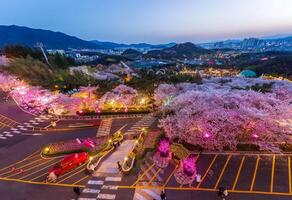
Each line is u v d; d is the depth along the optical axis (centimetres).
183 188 2877
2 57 9981
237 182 2905
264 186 2802
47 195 2934
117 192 2900
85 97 6244
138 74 9538
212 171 3141
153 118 5231
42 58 11812
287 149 3450
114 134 4416
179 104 4122
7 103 6619
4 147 4228
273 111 3528
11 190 3062
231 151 3550
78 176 3272
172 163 3394
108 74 10662
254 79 6906
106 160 3625
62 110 5862
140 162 3438
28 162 3706
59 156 3834
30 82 7781
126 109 5650
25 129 4988
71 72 9581
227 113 3478
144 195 2816
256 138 3522
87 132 4725
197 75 7712
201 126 3478
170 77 7106
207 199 2672
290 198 2598
